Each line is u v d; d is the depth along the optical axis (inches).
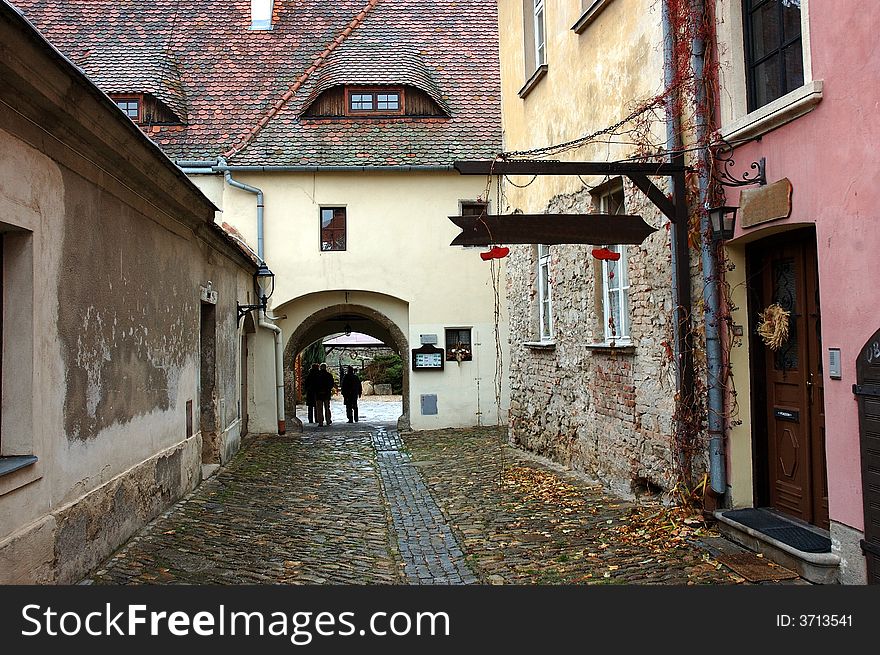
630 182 349.1
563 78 438.9
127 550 273.9
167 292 352.8
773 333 264.2
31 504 208.7
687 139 295.1
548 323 507.2
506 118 578.9
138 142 270.5
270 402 716.7
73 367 239.8
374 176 721.6
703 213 284.7
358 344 1321.4
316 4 821.2
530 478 423.8
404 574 255.4
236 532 310.0
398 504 381.1
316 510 364.2
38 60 195.6
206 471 446.0
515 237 291.0
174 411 363.6
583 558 260.7
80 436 244.5
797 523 257.4
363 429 780.0
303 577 247.3
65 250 234.7
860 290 206.7
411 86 737.6
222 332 502.3
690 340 296.4
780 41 251.6
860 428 206.4
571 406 439.8
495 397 734.5
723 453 283.7
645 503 331.9
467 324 731.4
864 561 208.1
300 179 714.2
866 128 203.0
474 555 275.6
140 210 308.0
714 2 282.0
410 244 725.3
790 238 257.0
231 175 705.6
